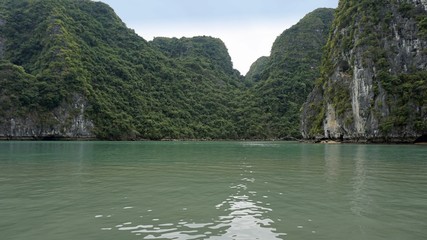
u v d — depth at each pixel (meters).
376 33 62.41
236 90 157.62
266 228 7.33
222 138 122.12
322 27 160.00
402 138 55.72
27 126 82.75
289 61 150.88
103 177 14.95
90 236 6.79
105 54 120.00
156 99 123.31
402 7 61.69
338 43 71.62
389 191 11.54
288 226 7.46
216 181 13.83
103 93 102.94
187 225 7.55
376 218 8.09
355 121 61.72
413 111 55.03
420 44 58.78
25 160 23.48
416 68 58.31
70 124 87.75
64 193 11.11
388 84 57.53
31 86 86.19
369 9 64.81
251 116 132.00
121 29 141.88
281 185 12.81
